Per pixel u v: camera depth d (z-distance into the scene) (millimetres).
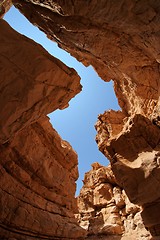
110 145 10672
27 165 11094
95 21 8094
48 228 10898
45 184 12039
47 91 7645
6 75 6742
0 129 7320
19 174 10594
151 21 6730
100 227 19281
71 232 12164
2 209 9180
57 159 13422
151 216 9633
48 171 12195
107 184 22391
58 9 8289
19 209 9883
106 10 6859
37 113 8094
